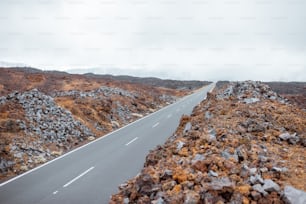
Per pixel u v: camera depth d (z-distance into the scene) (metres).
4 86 42.69
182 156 9.88
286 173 8.03
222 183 6.77
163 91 65.62
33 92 21.03
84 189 10.28
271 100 18.83
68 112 21.20
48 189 10.26
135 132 21.84
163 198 6.82
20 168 12.71
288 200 6.26
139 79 145.25
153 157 11.30
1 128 15.31
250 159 8.86
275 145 10.77
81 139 18.95
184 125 17.80
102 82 52.94
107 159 14.41
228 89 22.78
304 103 35.44
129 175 11.93
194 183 7.25
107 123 24.66
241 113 14.63
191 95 62.56
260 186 6.82
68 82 51.09
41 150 15.02
